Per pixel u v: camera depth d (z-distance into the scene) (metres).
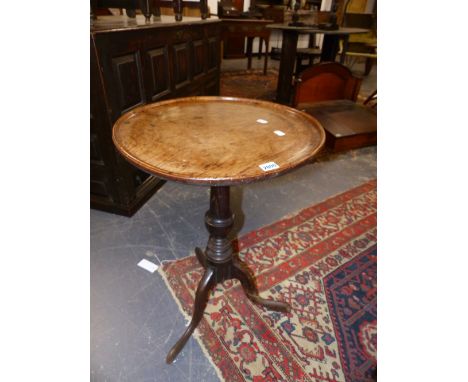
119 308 1.31
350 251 1.68
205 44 2.46
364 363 1.16
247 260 1.59
